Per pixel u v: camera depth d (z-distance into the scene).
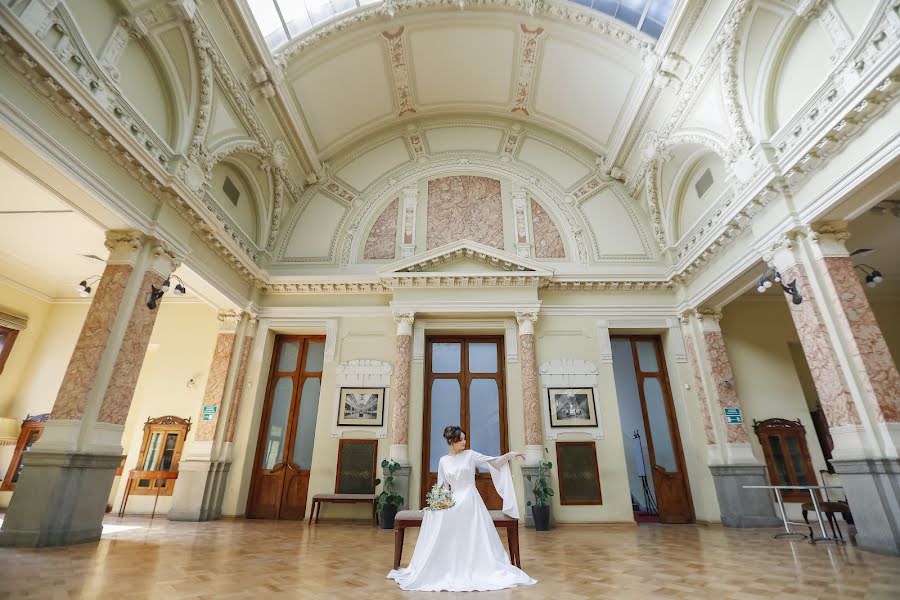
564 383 8.66
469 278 8.91
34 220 7.35
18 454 8.91
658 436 8.79
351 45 9.05
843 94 4.91
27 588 2.96
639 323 9.10
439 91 10.86
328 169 10.76
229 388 8.51
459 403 8.97
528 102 10.73
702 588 3.21
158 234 5.98
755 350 9.20
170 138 6.34
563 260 9.80
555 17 8.70
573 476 8.07
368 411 8.54
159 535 5.73
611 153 9.98
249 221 9.12
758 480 7.49
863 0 4.83
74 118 4.72
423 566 3.25
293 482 8.55
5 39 3.95
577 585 3.31
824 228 5.45
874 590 3.05
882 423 4.64
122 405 5.43
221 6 6.53
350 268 9.80
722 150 6.90
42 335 10.00
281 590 3.11
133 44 5.68
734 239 7.14
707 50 6.73
